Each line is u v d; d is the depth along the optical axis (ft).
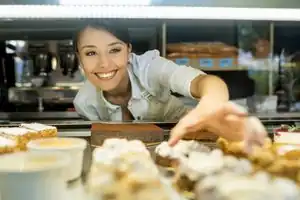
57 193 2.57
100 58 5.49
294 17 5.63
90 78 5.71
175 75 4.98
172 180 2.76
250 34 9.75
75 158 3.00
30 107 9.07
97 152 3.06
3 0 4.78
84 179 3.04
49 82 9.12
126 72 5.70
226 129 3.42
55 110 9.11
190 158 2.82
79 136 4.41
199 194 2.30
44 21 8.52
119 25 5.53
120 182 2.44
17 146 3.67
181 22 9.63
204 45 9.48
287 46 10.25
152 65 5.63
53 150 2.97
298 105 9.77
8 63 8.95
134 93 5.71
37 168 2.43
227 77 10.02
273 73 9.82
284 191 2.08
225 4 5.03
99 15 5.31
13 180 2.42
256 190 2.08
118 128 4.23
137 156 2.89
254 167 2.77
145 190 2.34
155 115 5.88
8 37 8.77
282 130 4.14
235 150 3.22
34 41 8.86
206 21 9.73
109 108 5.89
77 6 4.94
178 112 5.97
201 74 4.74
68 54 8.92
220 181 2.23
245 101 9.45
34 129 4.07
